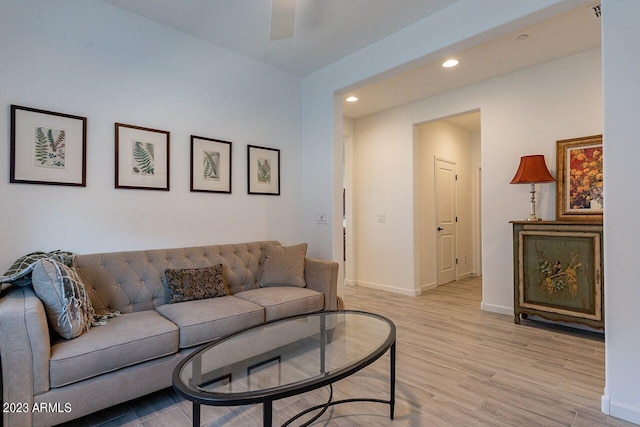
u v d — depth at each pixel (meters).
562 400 1.95
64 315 1.68
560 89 3.24
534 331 3.09
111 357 1.68
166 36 2.78
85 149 2.36
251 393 1.27
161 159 2.73
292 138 3.73
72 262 2.15
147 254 2.53
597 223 2.78
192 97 2.93
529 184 3.44
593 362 2.44
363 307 3.92
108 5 2.48
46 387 1.54
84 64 2.37
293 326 2.08
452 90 4.02
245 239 3.29
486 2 2.30
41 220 2.19
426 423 1.75
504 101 3.60
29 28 2.16
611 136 1.78
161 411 1.86
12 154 2.08
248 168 3.32
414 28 2.73
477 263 5.99
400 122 4.59
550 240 3.04
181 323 1.99
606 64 1.79
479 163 5.88
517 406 1.89
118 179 2.50
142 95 2.64
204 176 2.99
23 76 2.14
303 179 3.80
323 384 1.37
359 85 3.29
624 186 1.75
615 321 1.79
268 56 3.31
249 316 2.26
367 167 5.02
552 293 3.02
